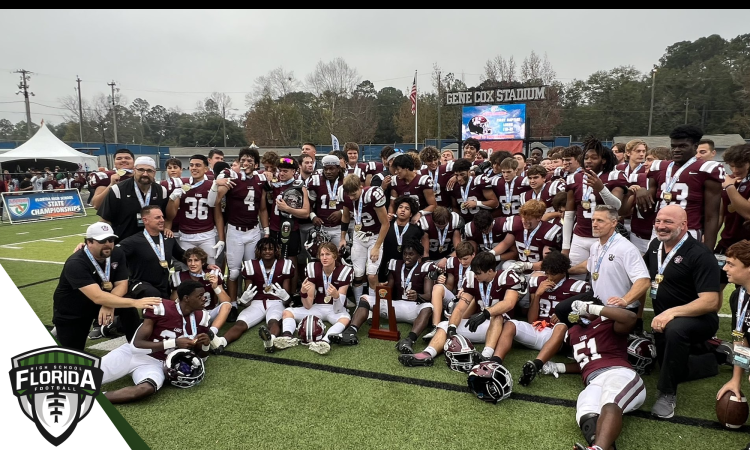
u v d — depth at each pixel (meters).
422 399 3.29
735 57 49.81
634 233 4.67
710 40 55.97
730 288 6.20
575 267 4.30
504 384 3.17
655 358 3.65
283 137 49.72
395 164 5.67
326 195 5.57
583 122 49.94
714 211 3.93
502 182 5.83
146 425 2.98
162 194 4.76
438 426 2.94
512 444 2.74
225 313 4.43
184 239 5.15
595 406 2.74
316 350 4.10
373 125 49.16
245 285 5.60
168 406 3.22
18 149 19.92
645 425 2.95
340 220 5.62
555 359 3.96
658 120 48.09
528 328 4.00
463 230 5.41
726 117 45.41
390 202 6.07
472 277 4.16
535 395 3.35
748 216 4.09
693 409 3.14
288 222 5.28
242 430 2.92
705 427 2.92
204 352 3.91
